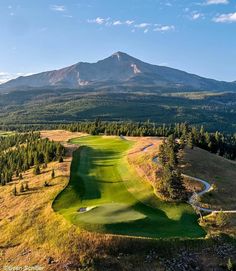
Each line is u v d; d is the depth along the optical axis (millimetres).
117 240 62875
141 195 83625
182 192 83250
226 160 118500
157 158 103188
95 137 165250
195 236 67438
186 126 177000
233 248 65938
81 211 74312
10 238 70438
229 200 84750
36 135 176875
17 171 109438
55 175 96438
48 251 63125
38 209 78625
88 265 58969
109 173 99500
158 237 65188
